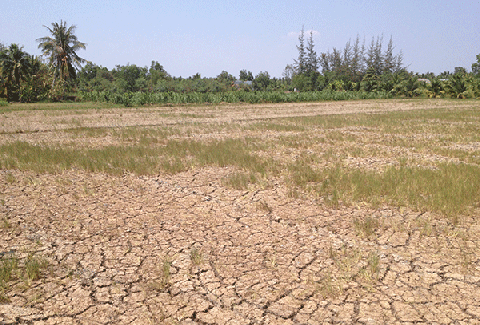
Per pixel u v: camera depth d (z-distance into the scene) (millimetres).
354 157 10875
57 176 8695
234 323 3344
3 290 3877
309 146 12719
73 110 32625
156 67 132750
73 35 65500
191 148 11844
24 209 6406
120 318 3445
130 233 5410
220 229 5543
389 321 3314
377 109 33469
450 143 13445
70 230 5516
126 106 40219
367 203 6582
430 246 4828
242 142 13156
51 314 3510
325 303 3615
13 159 10188
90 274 4246
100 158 10227
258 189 7594
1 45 68500
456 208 5988
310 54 120812
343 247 4844
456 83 61812
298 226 5609
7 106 41625
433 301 3607
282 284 3973
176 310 3553
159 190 7598
